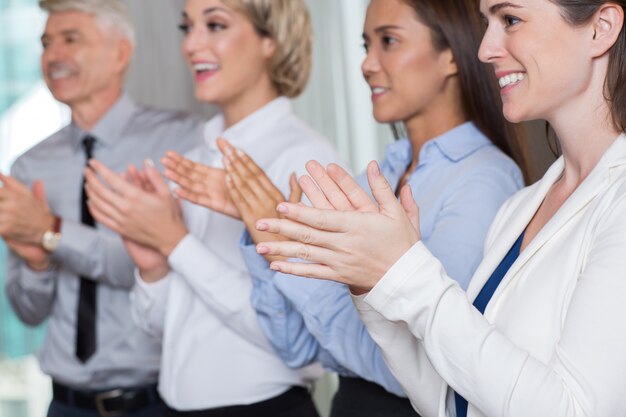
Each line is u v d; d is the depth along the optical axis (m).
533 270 1.21
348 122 3.71
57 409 2.86
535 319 1.17
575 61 1.18
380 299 1.16
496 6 1.22
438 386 1.34
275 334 1.96
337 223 1.12
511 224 1.37
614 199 1.13
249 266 1.94
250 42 2.23
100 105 2.97
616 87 1.18
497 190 1.74
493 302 1.24
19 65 4.47
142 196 2.08
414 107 1.85
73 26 2.94
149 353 2.79
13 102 4.47
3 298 4.36
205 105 4.04
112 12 2.98
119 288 2.80
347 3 3.72
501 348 1.10
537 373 1.07
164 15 4.06
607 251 1.07
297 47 2.31
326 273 1.16
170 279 2.26
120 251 2.75
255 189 1.83
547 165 1.98
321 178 1.17
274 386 2.14
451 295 1.14
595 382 1.03
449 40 1.80
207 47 2.23
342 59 3.73
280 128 2.26
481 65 1.82
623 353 1.03
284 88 2.33
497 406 1.08
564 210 1.20
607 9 1.17
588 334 1.04
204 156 2.38
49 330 2.89
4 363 4.60
